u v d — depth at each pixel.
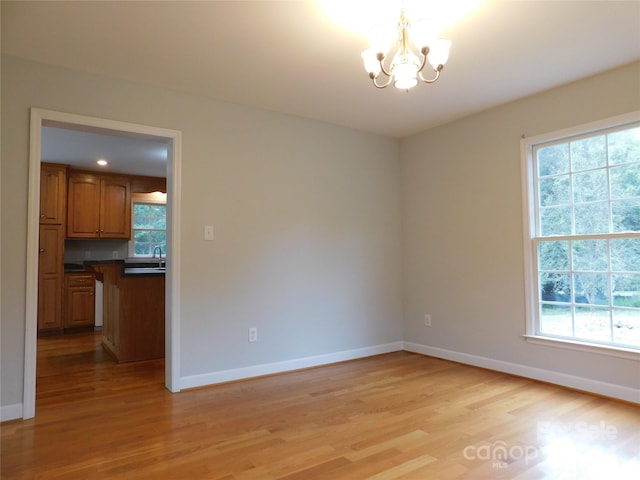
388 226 4.68
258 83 3.22
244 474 2.02
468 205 4.06
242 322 3.62
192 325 3.37
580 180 3.30
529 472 2.01
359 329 4.39
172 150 3.35
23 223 2.73
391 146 4.77
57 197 5.89
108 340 4.83
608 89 3.07
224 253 3.54
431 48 2.04
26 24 2.36
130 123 3.14
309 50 2.70
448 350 4.25
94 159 5.59
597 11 2.29
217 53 2.73
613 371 3.04
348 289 4.32
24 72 2.77
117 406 2.96
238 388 3.35
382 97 3.53
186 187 3.38
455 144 4.18
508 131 3.72
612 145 3.13
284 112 3.90
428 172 4.48
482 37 2.55
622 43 2.65
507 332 3.72
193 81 3.18
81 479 1.98
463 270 4.11
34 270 2.76
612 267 3.11
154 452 2.25
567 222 3.38
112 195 6.50
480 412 2.79
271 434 2.47
